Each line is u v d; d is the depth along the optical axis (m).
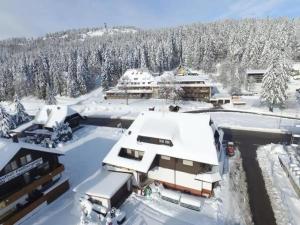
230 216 23.97
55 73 95.88
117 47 136.38
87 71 101.81
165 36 156.12
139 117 33.03
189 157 26.25
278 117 55.44
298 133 45.50
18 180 23.34
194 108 66.12
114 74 105.25
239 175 31.48
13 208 23.28
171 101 74.06
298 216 23.86
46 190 26.25
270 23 143.88
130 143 29.67
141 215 24.19
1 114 51.94
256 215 24.19
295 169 29.95
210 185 26.27
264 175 31.42
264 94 58.38
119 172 28.44
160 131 28.73
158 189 27.45
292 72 89.62
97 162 36.75
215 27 160.62
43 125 51.94
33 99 98.56
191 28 166.88
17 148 22.97
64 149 42.41
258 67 99.94
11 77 107.06
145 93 82.88
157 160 28.62
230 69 91.44
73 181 31.36
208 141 27.59
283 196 26.95
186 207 25.22
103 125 56.75
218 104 69.00
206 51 113.12
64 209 25.53
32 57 133.00
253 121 53.09
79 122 56.28
